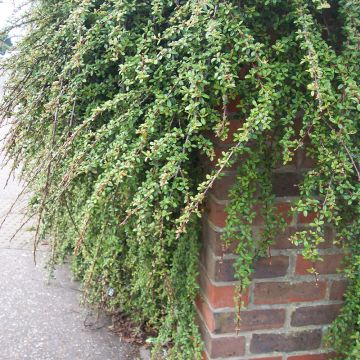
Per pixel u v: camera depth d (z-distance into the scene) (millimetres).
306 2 1265
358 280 1512
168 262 1686
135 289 1973
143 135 1272
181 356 1724
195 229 1579
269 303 1582
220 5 1226
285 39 1259
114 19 1427
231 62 1252
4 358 2146
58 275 2973
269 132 1372
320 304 1617
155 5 1344
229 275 1522
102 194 1322
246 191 1352
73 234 2207
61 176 1611
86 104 1591
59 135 1624
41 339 2297
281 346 1630
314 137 1226
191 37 1235
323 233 1541
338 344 1607
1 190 4949
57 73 1631
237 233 1454
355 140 1300
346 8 1230
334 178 1225
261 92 1193
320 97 1130
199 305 1696
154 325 2145
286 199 1494
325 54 1213
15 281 2887
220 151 1399
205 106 1282
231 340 1588
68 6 1612
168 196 1334
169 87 1295
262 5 1299
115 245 1753
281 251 1544
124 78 1357
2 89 1879
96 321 2428
